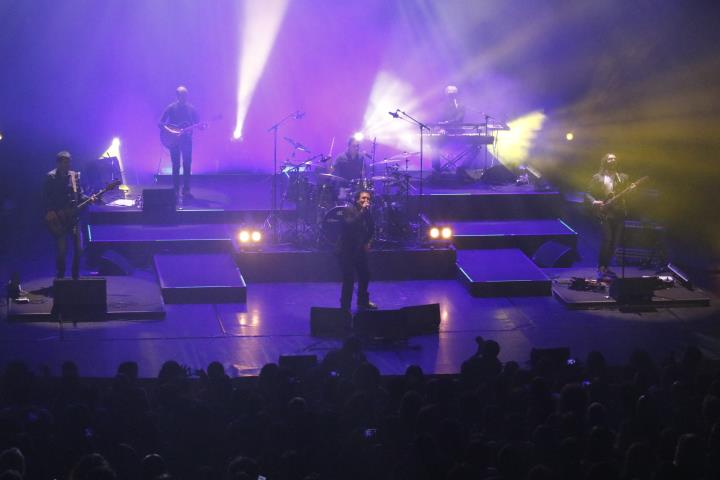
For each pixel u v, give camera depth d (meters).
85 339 16.50
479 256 20.47
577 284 19.25
